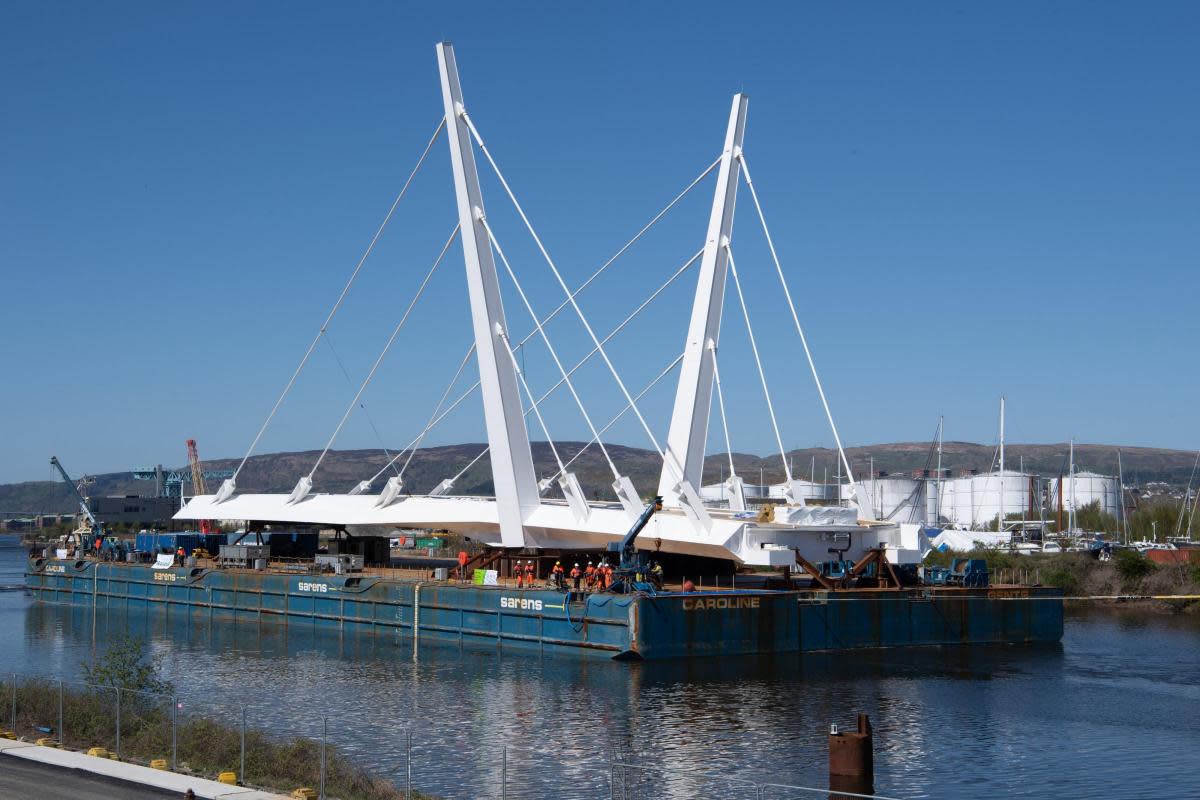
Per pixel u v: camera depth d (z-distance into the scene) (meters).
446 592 84.50
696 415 88.50
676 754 47.81
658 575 76.94
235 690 64.25
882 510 196.88
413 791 38.75
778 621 74.88
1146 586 118.06
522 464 85.38
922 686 64.25
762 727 53.12
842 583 81.00
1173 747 49.47
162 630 96.81
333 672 70.50
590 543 85.69
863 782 43.28
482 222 84.44
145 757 37.78
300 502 108.38
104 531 143.00
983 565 86.25
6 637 92.31
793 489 88.25
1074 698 60.66
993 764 46.56
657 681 65.25
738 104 90.75
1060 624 85.44
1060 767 46.09
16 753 37.59
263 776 35.31
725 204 90.25
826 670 69.56
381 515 98.69
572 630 74.50
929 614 80.69
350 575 94.50
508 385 84.81
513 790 42.25
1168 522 177.38
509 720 54.94
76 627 100.19
